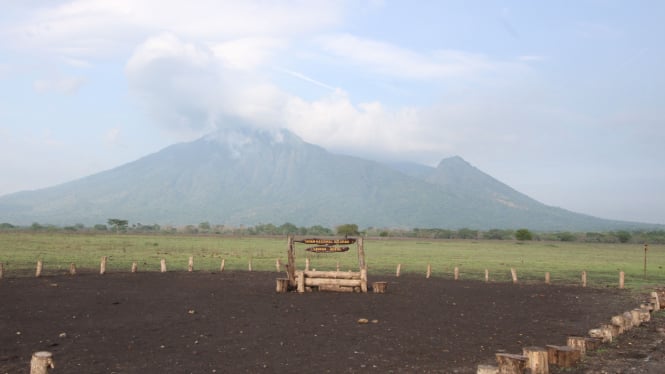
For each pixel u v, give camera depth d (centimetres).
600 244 14325
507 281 4116
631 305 2853
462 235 18900
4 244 7062
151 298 2720
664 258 7925
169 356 1552
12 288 2969
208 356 1558
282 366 1460
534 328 2125
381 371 1427
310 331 1947
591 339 1720
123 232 16400
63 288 3023
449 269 5119
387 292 3178
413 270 4925
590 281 4250
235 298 2792
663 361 1573
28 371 1379
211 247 8306
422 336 1898
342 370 1429
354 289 3181
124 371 1391
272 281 3662
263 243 10125
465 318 2317
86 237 10469
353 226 15312
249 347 1678
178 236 13612
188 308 2422
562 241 16438
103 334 1844
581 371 1460
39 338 1762
